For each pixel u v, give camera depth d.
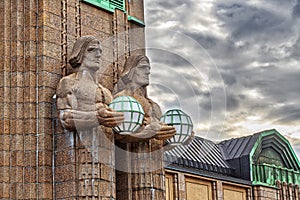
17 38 19.36
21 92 19.03
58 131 18.67
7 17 19.58
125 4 22.11
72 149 18.31
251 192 33.06
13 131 18.72
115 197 18.80
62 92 18.44
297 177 36.38
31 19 19.50
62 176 18.33
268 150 35.53
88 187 18.00
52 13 19.73
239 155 33.78
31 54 19.25
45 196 18.19
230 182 31.72
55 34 19.66
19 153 18.55
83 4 20.69
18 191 18.27
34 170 18.44
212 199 30.30
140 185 19.72
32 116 18.81
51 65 19.30
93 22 20.84
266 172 34.16
